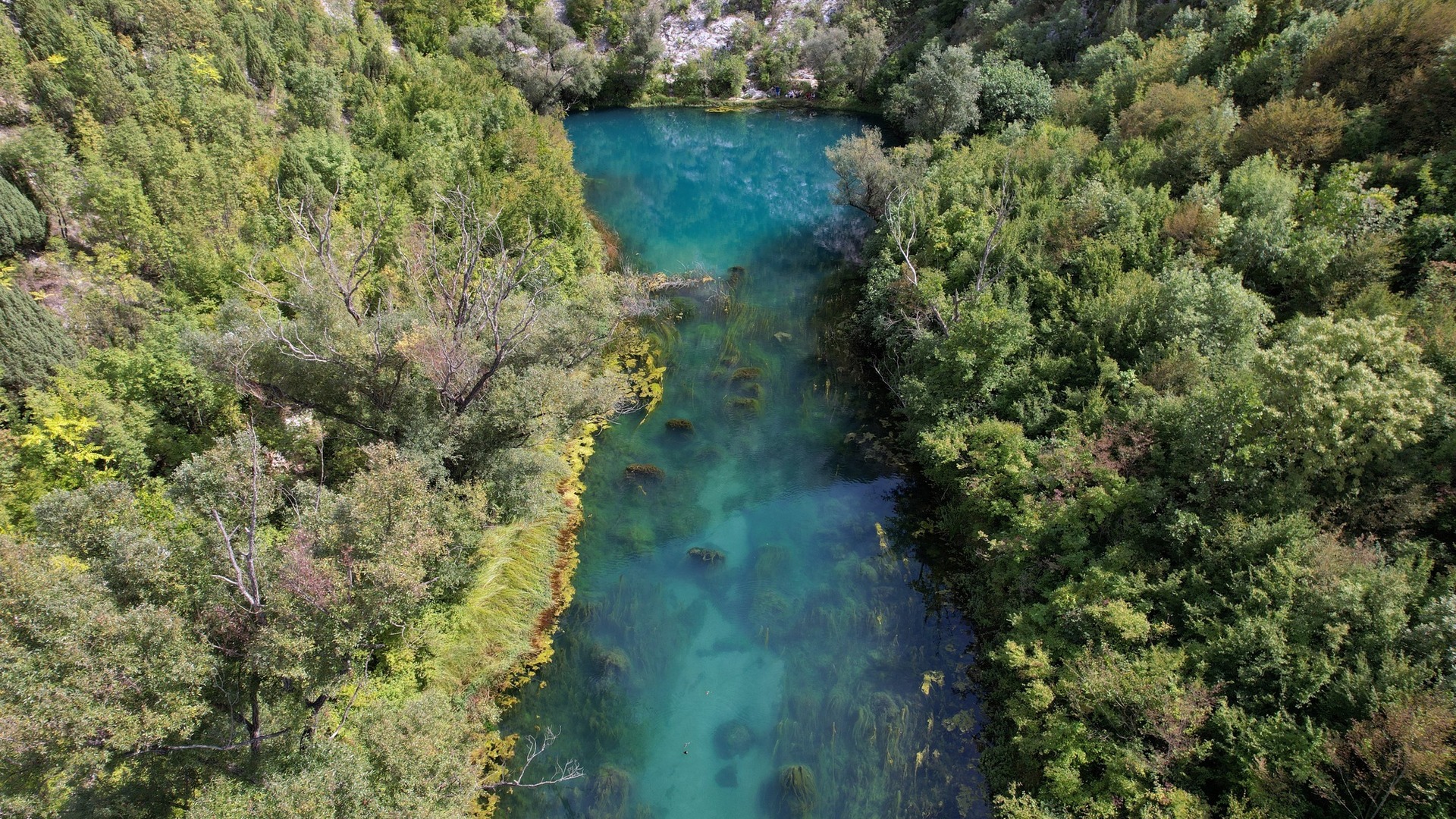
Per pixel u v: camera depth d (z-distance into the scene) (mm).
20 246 25453
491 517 21500
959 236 32531
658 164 61188
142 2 37719
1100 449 20219
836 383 32469
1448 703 12938
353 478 18578
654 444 28828
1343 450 17203
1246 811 13602
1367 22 31266
